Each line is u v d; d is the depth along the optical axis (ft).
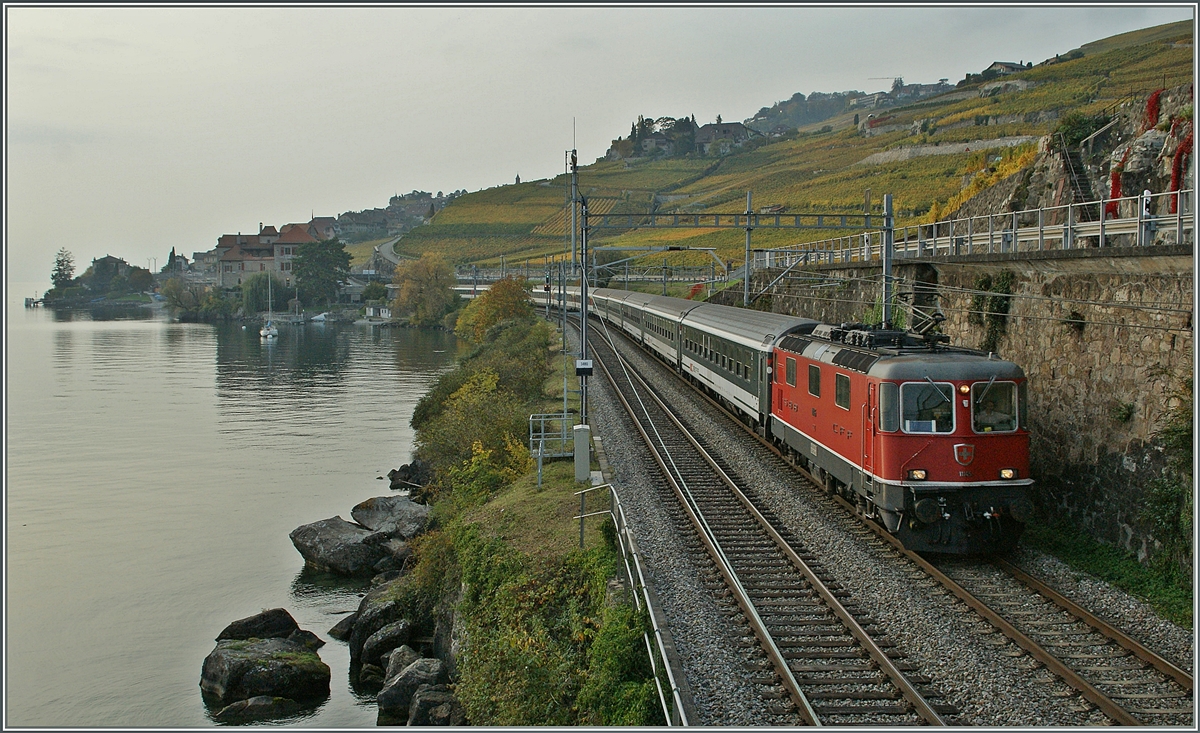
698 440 95.20
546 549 62.75
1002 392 54.90
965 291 72.64
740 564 54.80
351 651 74.18
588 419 110.11
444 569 73.05
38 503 125.18
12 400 215.51
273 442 165.07
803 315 134.21
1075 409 60.44
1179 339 50.67
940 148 365.61
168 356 314.96
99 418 191.01
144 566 99.86
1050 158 118.21
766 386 84.84
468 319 329.72
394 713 61.31
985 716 35.91
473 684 50.16
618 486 74.95
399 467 142.31
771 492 71.97
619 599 49.62
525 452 90.79
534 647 50.96
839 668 40.60
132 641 80.23
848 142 529.45
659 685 38.37
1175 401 50.65
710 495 71.72
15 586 93.76
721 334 107.14
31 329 451.94
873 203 316.60
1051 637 43.19
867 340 62.80
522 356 162.71
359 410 198.39
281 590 91.91
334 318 501.56
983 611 45.93
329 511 120.78
